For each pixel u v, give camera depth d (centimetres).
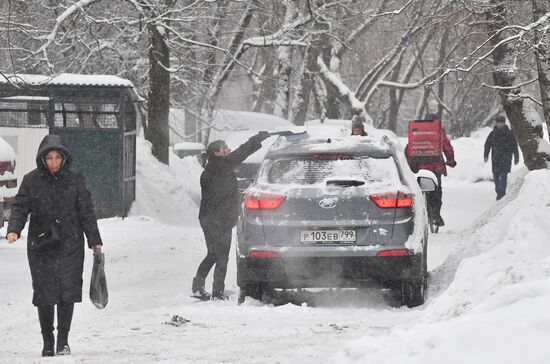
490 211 4147
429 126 5581
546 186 3180
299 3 10519
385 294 3341
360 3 10925
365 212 2898
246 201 2958
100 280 2212
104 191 5969
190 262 4247
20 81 5819
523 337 1185
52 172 2200
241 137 7244
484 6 4912
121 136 5941
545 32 4244
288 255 2880
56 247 2191
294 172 2983
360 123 4375
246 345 2212
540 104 4725
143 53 8112
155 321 2667
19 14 6912
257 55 14025
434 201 5572
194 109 9112
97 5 7819
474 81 5559
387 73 13025
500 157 7150
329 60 11650
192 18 7019
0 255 4212
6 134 5850
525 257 2684
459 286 2178
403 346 1305
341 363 1425
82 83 5838
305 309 2850
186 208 6600
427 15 5412
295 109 11931
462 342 1216
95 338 2405
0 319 2791
